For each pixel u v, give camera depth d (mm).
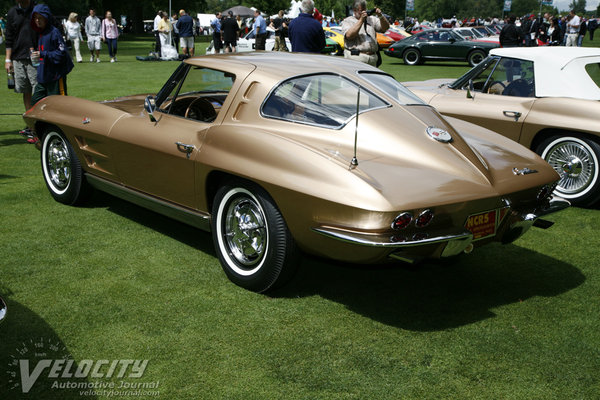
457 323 3172
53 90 6852
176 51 21234
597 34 55625
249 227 3404
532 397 2531
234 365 2711
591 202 5328
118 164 4262
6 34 7555
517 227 3332
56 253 3963
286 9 88312
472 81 6016
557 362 2811
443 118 3635
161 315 3158
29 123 5020
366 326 3105
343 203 2820
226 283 3584
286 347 2875
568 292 3615
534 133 5426
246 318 3152
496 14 146250
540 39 23422
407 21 44875
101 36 19594
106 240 4238
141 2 55469
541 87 5535
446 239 2875
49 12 6637
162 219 4750
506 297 3523
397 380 2627
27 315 3111
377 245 2752
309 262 3977
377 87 3576
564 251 4344
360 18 7523
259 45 19938
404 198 2797
